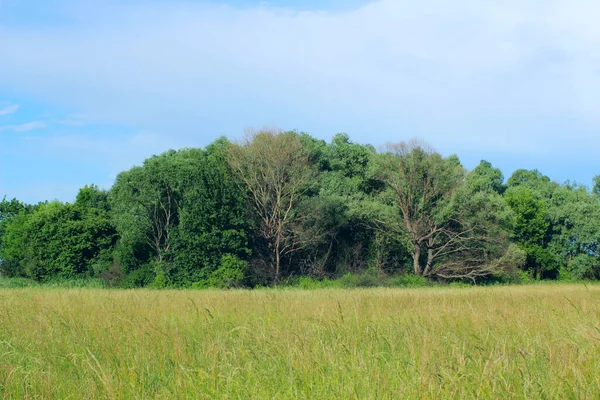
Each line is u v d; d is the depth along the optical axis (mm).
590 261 60656
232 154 48125
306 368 6863
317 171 52062
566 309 13398
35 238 44906
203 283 39094
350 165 57688
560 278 61281
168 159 47750
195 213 40719
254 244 46812
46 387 6461
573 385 6156
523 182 80875
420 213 49594
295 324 9875
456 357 7094
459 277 48594
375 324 10141
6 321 10820
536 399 5828
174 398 6094
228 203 42188
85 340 8844
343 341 8164
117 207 44469
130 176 43156
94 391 6250
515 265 49062
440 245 50219
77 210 46750
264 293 21031
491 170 82438
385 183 51250
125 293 20906
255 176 47219
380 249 50406
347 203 49750
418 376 6371
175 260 40406
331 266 50156
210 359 7469
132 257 43875
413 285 43250
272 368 6855
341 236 51219
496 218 47812
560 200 69375
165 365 7355
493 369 6578
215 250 41000
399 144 49844
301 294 21234
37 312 11992
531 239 60594
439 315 11625
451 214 48000
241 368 6727
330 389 6043
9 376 6586
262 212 48031
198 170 42000
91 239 45438
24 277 49562
